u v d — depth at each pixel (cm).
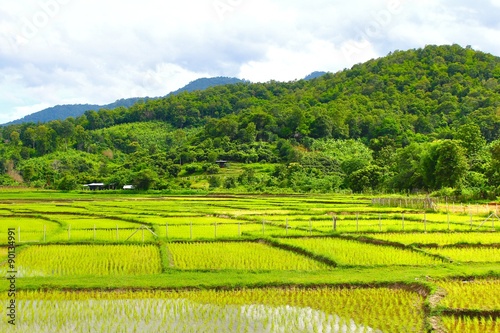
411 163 10894
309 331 1973
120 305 2330
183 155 16875
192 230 4519
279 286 2556
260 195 10606
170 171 15688
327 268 2936
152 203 8131
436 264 2958
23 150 19725
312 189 11956
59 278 2705
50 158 19400
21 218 6122
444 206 6856
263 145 17875
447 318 2033
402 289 2495
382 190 11350
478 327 1948
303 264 3055
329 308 2241
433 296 2259
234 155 16850
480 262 2997
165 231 4450
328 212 6238
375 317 2108
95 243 3812
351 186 11881
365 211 6303
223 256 3291
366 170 11819
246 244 3753
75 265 3089
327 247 3519
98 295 2473
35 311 2248
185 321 2108
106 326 2062
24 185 15538
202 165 15938
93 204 7994
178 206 7431
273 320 2105
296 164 14300
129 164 16900
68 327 2056
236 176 14425
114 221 5541
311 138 18325
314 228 4516
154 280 2642
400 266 2922
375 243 3694
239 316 2161
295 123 19112
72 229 4728
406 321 2048
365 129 19412
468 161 10450
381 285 2548
